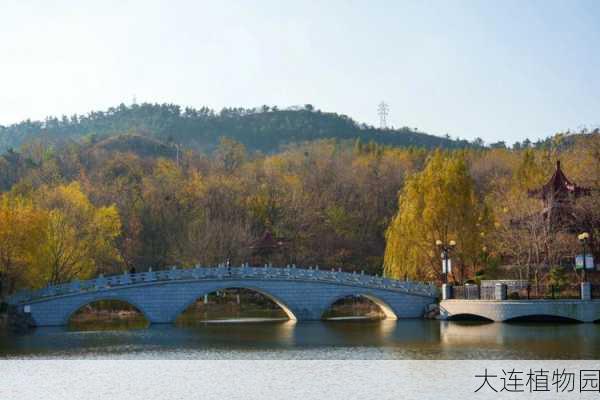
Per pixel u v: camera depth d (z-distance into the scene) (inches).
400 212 4106.8
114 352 2664.9
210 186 6318.9
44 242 3757.4
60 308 3590.1
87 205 5014.8
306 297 3887.8
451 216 3951.8
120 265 4965.6
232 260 5324.8
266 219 6112.2
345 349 2677.2
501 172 6471.5
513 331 3075.8
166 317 3727.9
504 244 4146.2
